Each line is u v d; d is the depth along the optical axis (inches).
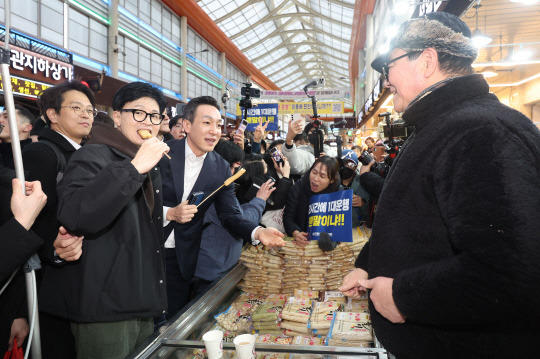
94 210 37.8
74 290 43.1
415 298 26.1
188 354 41.7
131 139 48.5
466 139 25.3
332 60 1353.3
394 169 32.4
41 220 54.0
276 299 67.3
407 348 31.1
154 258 47.6
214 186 72.8
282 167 98.1
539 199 22.2
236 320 58.4
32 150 57.3
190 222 71.1
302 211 89.2
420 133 30.2
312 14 892.6
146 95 48.3
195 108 70.4
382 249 31.4
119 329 44.6
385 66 35.1
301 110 539.5
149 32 580.1
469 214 23.3
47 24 372.8
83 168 42.1
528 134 25.0
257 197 83.5
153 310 46.1
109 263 43.8
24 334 55.9
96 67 452.1
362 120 470.9
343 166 104.1
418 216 28.9
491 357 26.9
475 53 31.5
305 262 71.4
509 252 21.5
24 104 277.3
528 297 21.6
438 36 30.7
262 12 928.3
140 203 47.1
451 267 24.4
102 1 460.4
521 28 154.4
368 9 568.4
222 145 91.9
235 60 983.6
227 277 67.2
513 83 248.8
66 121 63.6
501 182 22.7
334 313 58.3
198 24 743.1
